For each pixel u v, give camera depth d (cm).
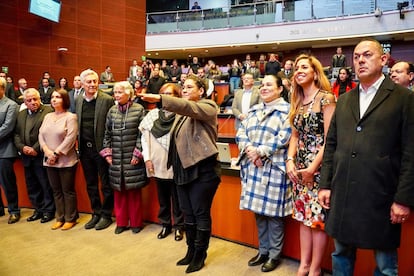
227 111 589
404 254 202
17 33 953
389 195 150
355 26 1113
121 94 298
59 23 1055
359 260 217
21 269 242
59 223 325
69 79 1084
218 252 269
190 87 234
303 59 204
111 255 264
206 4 1645
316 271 208
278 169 228
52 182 323
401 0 1052
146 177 307
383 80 158
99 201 331
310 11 1176
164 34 1373
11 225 332
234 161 309
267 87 234
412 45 1153
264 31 1245
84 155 324
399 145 150
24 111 343
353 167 155
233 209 287
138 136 301
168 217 302
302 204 206
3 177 339
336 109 173
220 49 1378
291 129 218
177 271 238
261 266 245
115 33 1223
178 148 228
